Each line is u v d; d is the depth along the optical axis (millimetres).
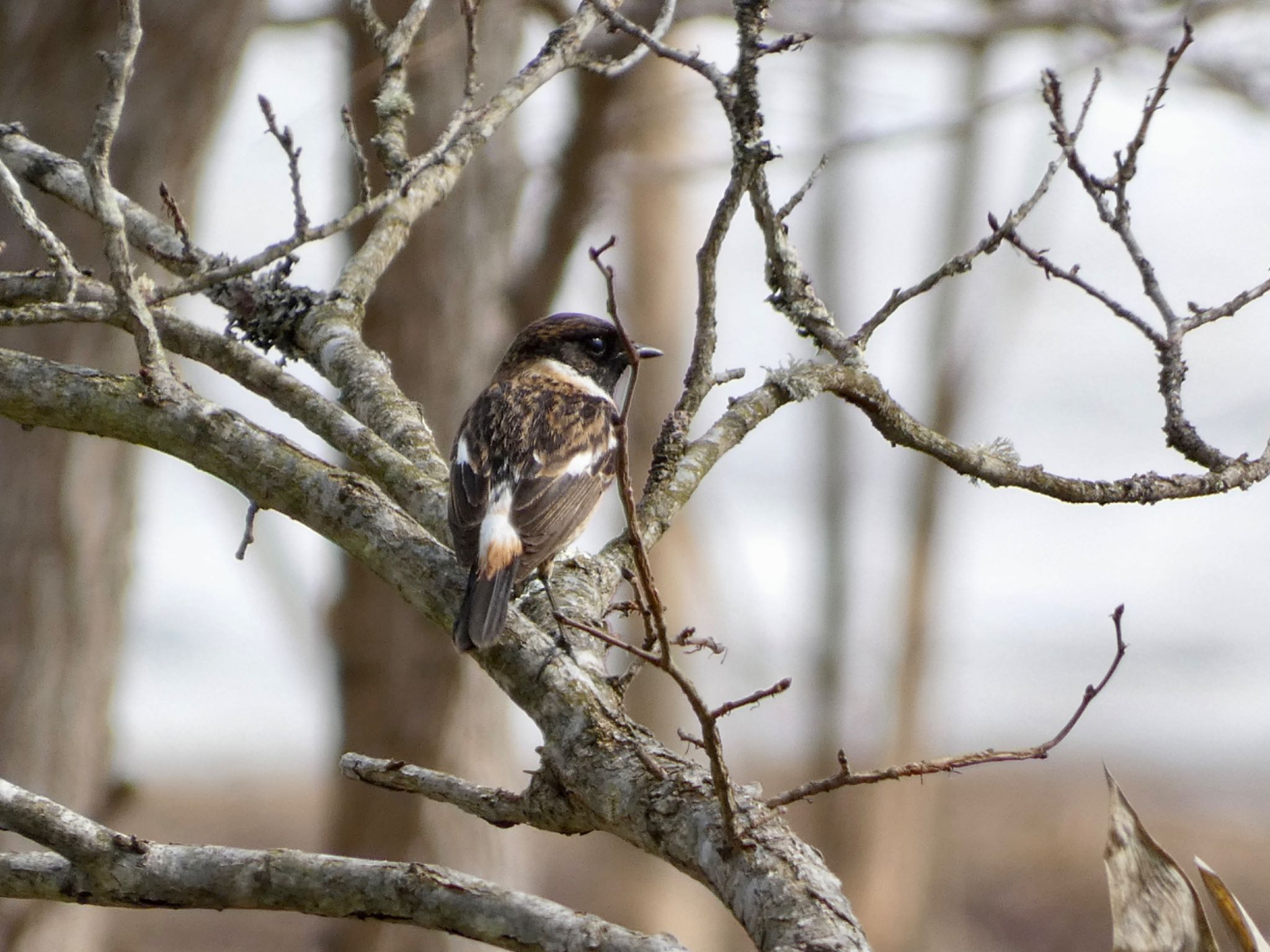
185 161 12398
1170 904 4621
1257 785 26516
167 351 8703
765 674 23609
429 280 13242
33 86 12031
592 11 8102
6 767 12461
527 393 8398
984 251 7551
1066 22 15609
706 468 7195
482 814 5617
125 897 5617
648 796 5121
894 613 23094
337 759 13664
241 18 12141
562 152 14469
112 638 13109
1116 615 4984
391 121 8258
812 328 7703
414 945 13195
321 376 8148
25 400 6812
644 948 4949
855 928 4441
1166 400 7711
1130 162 7582
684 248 20109
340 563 13703
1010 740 29016
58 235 11688
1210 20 14633
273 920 20125
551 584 6781
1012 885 22594
